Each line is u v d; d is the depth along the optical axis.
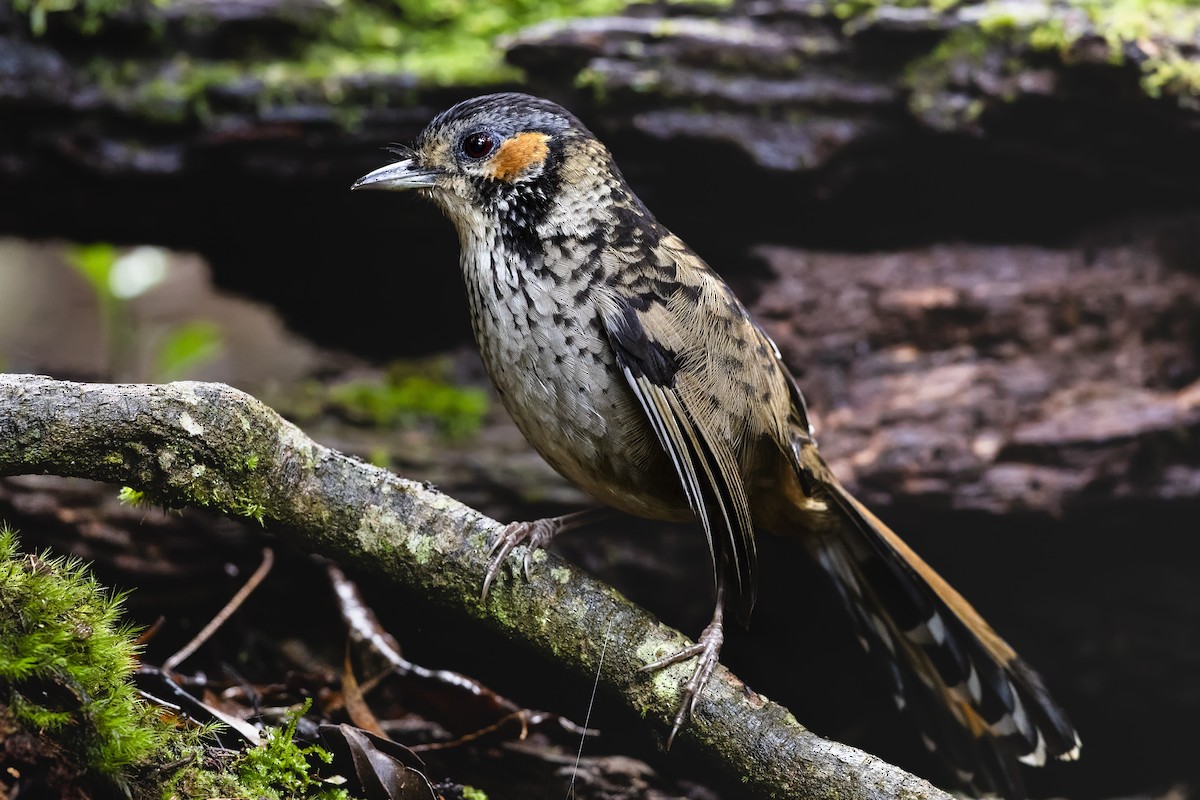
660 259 6.84
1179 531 9.88
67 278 14.83
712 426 6.66
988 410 9.46
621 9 10.47
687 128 9.84
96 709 5.22
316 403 10.49
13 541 5.66
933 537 9.80
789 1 10.12
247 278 11.49
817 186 10.10
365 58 10.42
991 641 7.32
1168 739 10.48
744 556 6.79
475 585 6.44
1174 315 9.95
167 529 8.62
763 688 10.38
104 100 9.79
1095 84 9.62
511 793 7.60
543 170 6.95
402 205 10.47
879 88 9.97
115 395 5.76
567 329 6.64
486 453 9.84
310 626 8.80
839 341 9.96
